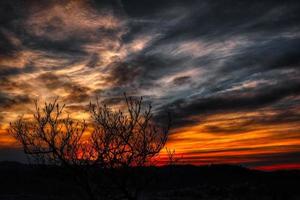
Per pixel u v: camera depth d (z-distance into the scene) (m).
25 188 43.12
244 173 55.28
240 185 43.25
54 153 11.05
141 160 11.35
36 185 42.19
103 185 11.43
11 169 58.41
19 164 63.38
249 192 39.25
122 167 11.21
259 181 45.41
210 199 35.00
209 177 51.06
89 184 11.47
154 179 11.20
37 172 11.25
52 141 11.09
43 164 11.23
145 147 11.39
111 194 11.37
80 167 11.12
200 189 39.41
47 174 11.23
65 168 11.15
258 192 39.00
